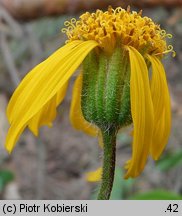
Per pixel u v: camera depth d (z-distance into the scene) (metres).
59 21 0.25
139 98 0.10
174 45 0.24
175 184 0.21
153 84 0.10
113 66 0.10
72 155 0.23
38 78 0.10
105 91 0.10
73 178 0.23
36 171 0.23
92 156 0.23
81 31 0.11
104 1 0.20
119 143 0.22
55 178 0.23
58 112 0.25
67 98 0.25
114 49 0.10
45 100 0.10
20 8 0.21
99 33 0.10
